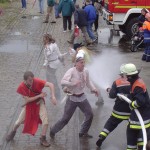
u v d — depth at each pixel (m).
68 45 17.09
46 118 8.43
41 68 13.98
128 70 7.46
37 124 8.41
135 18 18.05
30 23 21.77
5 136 8.99
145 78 13.07
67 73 8.40
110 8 17.88
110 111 10.37
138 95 7.37
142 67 14.40
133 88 7.46
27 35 19.08
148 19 15.06
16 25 21.28
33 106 8.37
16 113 10.22
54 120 9.76
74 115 10.04
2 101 11.03
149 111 7.56
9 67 14.20
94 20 17.89
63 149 8.36
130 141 7.72
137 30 17.45
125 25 18.31
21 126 9.41
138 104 7.36
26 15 23.86
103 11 19.08
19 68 14.08
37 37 18.72
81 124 9.42
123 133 9.20
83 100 8.55
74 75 8.35
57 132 8.93
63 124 8.66
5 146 8.52
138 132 7.62
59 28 20.66
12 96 11.41
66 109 8.59
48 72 12.07
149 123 7.56
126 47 17.39
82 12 17.47
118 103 8.12
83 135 8.93
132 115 7.59
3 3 27.70
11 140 8.77
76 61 8.36
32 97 8.28
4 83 12.52
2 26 21.06
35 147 8.45
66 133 9.10
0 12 23.52
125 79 7.91
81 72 8.40
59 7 19.59
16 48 16.80
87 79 8.55
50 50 11.78
